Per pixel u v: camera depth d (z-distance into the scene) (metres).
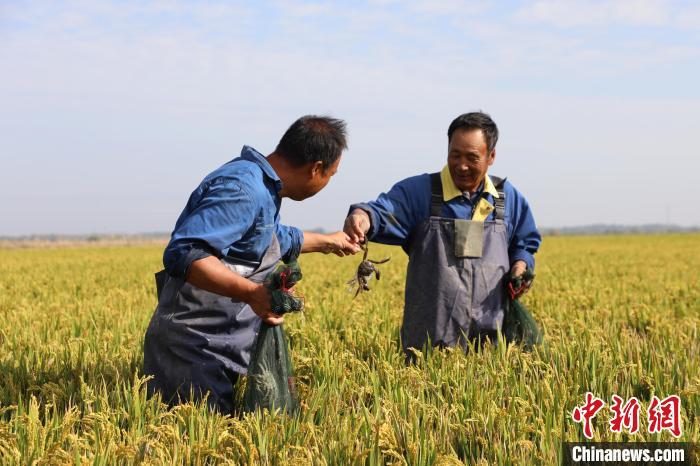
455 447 3.85
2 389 4.55
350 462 3.47
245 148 4.14
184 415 3.85
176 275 3.74
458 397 4.32
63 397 4.40
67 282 15.13
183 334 4.07
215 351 4.11
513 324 5.46
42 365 5.32
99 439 3.62
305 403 4.31
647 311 8.37
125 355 5.55
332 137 4.04
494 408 4.03
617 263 22.34
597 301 9.80
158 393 4.12
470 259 5.24
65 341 6.45
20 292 13.10
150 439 3.62
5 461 3.38
